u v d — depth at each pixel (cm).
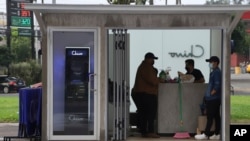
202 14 1209
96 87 1227
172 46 2000
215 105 1238
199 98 1314
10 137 1293
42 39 1219
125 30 1237
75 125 1231
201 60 2000
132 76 1831
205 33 2012
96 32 1222
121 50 1236
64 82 1232
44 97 1217
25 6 1123
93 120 1230
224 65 1216
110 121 1263
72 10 1161
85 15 1216
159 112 1316
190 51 2005
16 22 4697
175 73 2019
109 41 1303
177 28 1216
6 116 1972
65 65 1230
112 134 1257
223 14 1209
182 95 1316
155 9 1137
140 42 1873
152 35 1955
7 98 3180
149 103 1261
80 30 1220
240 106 2320
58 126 1230
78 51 1230
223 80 1218
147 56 1266
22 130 1320
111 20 1216
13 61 5072
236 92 3722
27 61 4691
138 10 1147
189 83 1317
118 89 1236
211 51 1474
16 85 4184
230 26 1193
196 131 1309
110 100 1263
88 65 1230
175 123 1316
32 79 4372
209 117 1244
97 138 1224
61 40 1227
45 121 1218
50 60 1222
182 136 1273
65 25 1216
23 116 1307
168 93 1316
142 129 1278
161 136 1309
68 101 1232
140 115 1282
